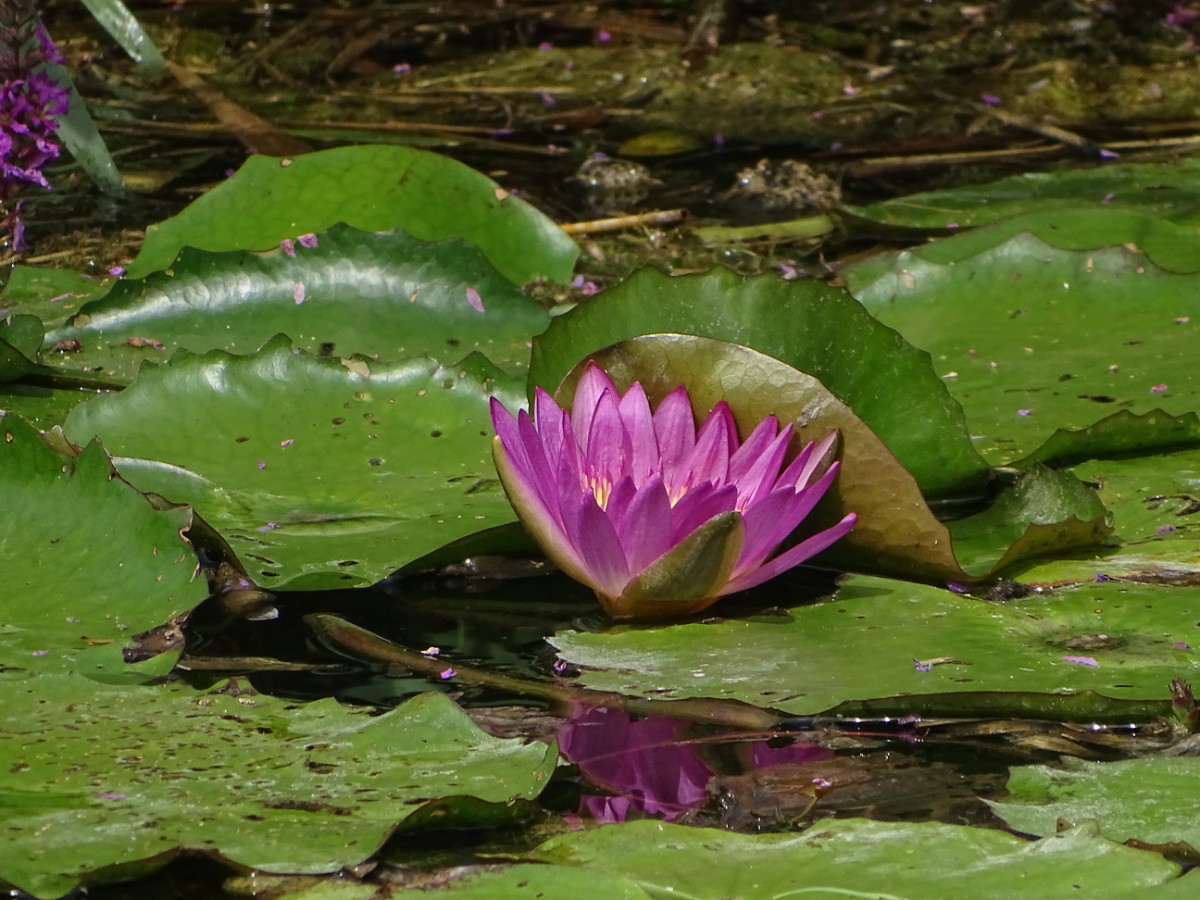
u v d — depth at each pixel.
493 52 8.37
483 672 5.38
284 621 5.41
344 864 5.25
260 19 8.69
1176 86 7.84
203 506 5.46
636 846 5.27
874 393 5.47
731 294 5.47
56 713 5.32
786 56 8.37
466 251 5.65
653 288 5.48
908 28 8.94
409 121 7.12
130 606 5.39
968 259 5.66
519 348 5.63
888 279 5.66
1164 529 5.46
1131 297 5.64
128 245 5.80
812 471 5.41
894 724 5.35
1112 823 5.29
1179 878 5.25
